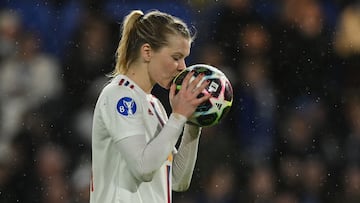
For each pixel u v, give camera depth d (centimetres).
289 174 3059
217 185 2856
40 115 3017
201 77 1465
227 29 3238
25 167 2897
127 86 1466
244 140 3052
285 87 3234
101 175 1475
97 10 3309
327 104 3272
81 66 3080
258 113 3119
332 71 3328
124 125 1423
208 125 1488
